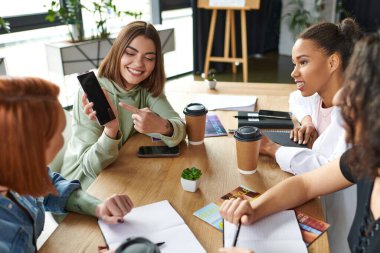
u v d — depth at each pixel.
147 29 1.47
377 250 0.79
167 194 1.08
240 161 1.17
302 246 0.85
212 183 1.13
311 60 1.38
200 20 4.40
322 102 1.55
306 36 1.39
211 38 4.23
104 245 0.88
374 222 0.81
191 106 1.39
